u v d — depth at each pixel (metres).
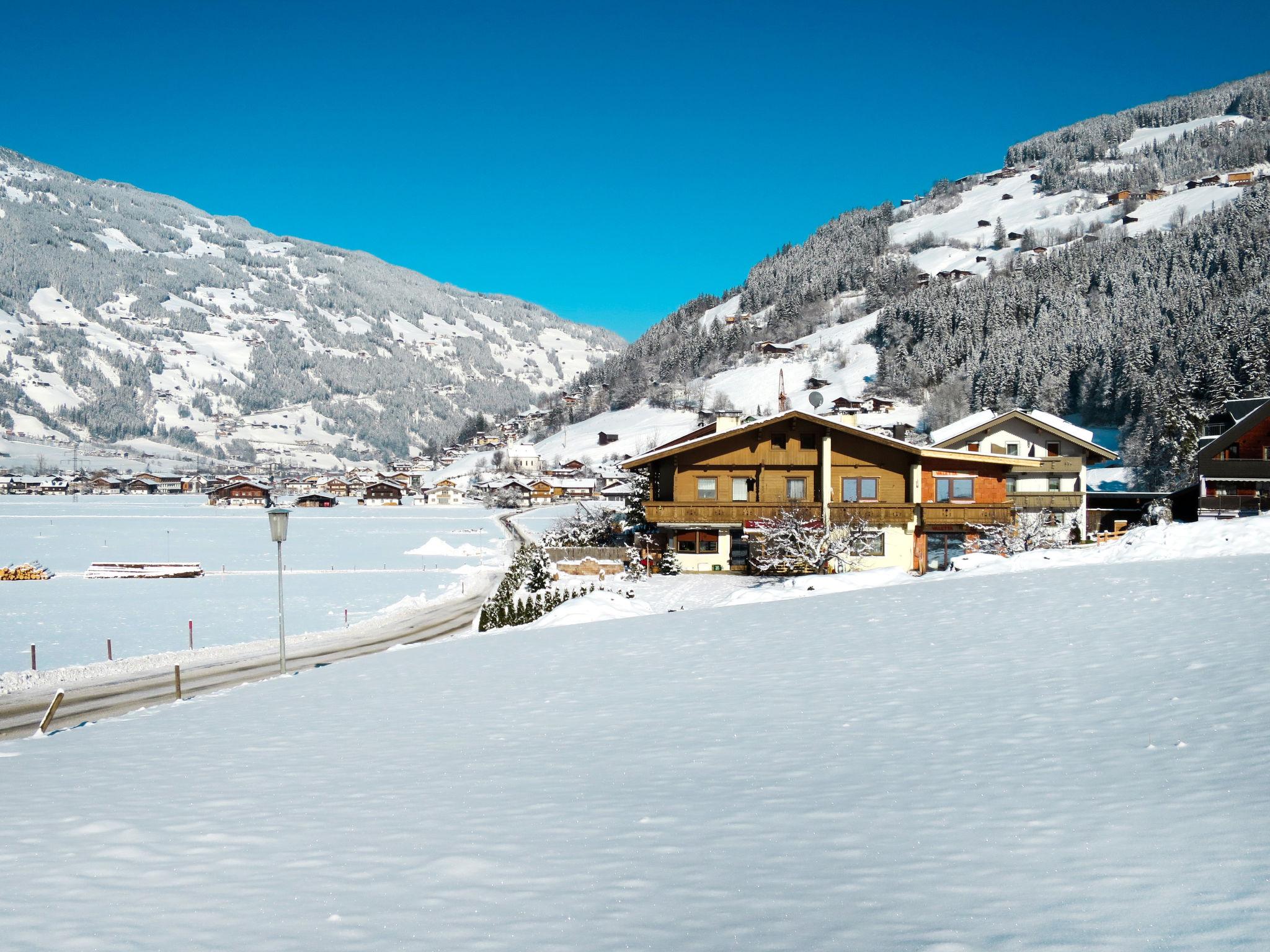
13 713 22.47
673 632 18.81
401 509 183.75
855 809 6.34
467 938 4.45
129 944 4.51
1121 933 3.91
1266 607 13.74
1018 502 53.16
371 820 6.85
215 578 57.28
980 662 12.20
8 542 86.94
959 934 4.07
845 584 29.16
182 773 9.12
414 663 17.69
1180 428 87.69
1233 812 5.41
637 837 6.05
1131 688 9.63
